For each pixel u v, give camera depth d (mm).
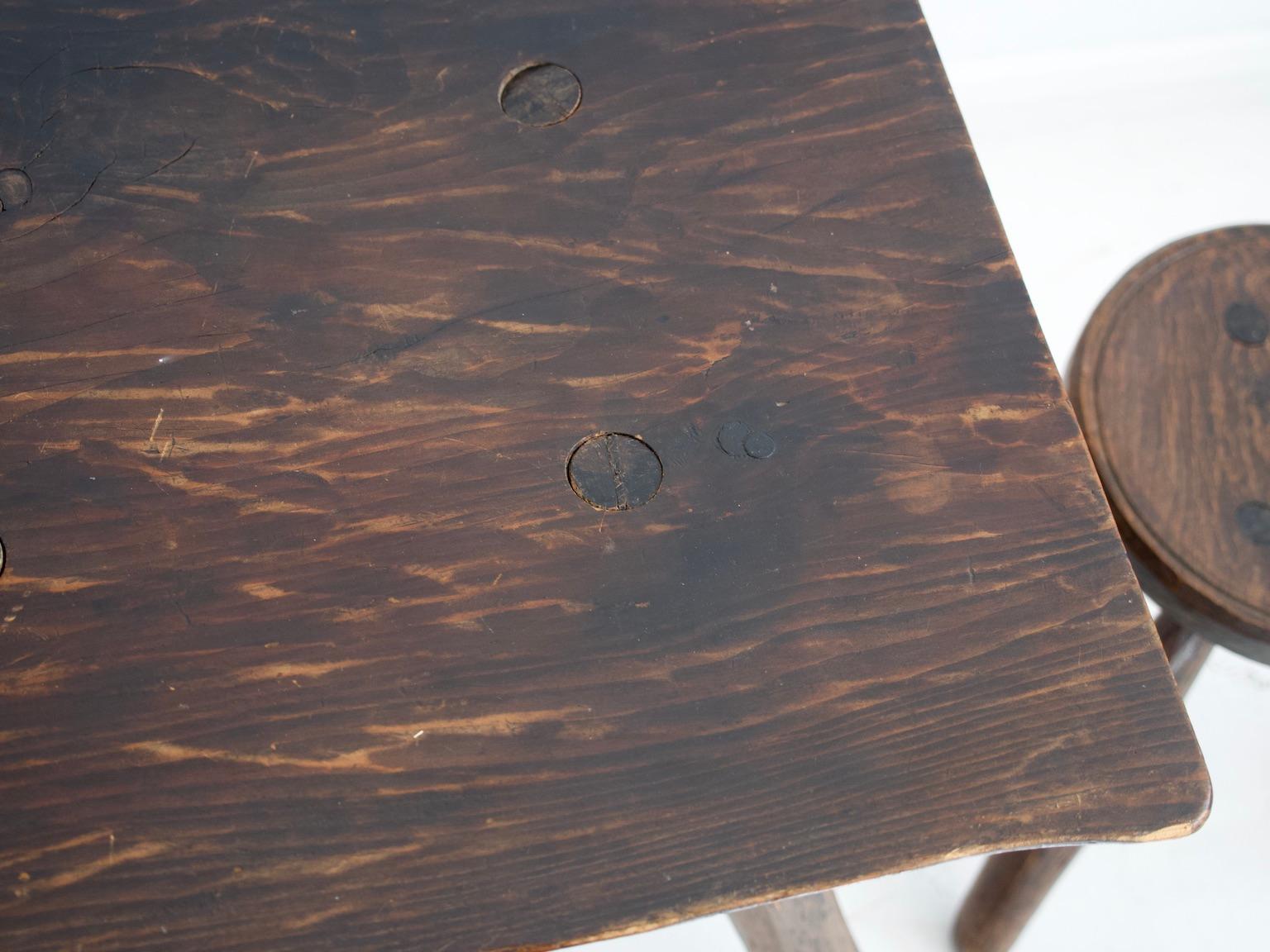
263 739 906
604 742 914
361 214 993
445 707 915
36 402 951
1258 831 1488
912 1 1059
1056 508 961
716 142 1020
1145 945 1447
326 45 1024
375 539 939
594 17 1042
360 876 892
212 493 942
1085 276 1693
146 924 881
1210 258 1255
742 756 915
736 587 940
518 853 898
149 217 986
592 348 978
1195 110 1757
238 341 967
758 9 1051
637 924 894
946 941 1461
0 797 891
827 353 982
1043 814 914
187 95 1011
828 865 904
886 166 1021
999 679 931
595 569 940
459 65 1025
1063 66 1732
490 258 989
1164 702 932
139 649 915
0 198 986
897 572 946
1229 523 1178
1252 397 1211
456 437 959
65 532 931
